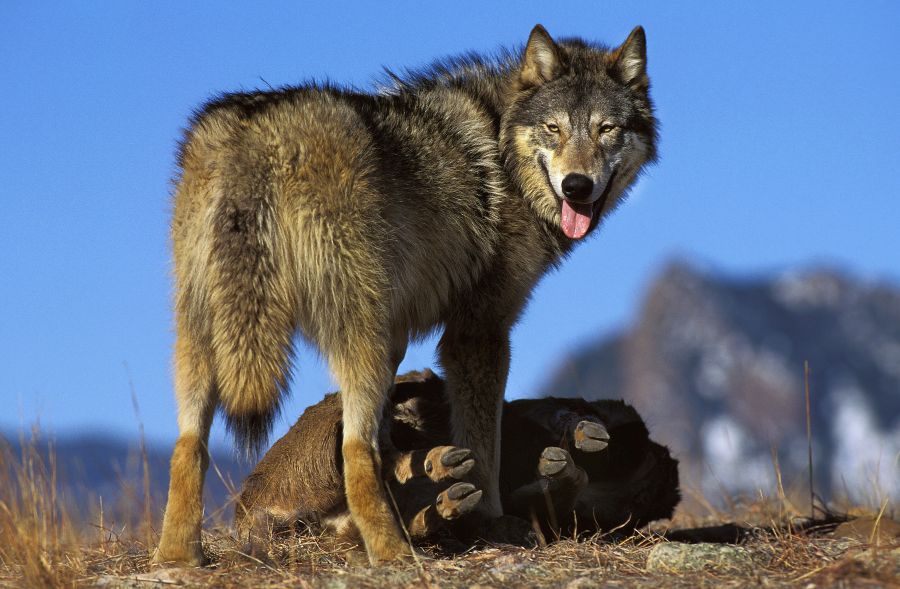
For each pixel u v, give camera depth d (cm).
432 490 1030
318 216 944
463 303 1133
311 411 1109
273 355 918
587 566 885
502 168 1190
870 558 827
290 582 830
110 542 1073
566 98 1197
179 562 904
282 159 937
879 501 1345
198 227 932
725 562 865
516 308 1164
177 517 912
